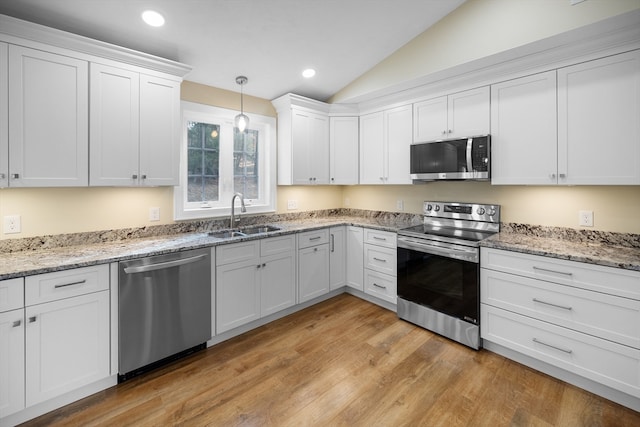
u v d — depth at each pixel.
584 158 2.10
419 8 2.45
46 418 1.74
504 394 1.93
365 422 1.72
